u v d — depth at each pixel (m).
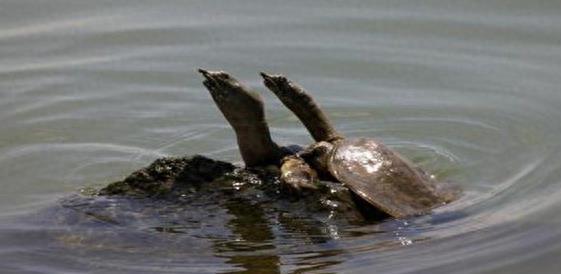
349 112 38.38
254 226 28.06
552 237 28.11
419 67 41.16
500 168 33.59
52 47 43.41
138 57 42.50
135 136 37.09
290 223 28.05
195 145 36.34
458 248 27.41
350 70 41.19
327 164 29.20
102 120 38.22
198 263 27.00
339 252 27.12
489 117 37.53
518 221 29.03
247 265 26.75
